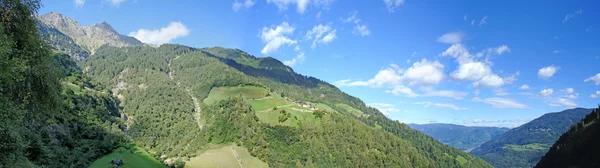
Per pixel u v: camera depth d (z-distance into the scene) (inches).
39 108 1485.0
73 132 4638.3
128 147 5260.8
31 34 1380.4
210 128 7785.4
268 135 6924.2
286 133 7027.6
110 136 5393.7
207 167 5526.6
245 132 7106.3
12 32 1302.9
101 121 6254.9
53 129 3907.5
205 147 6766.7
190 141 7672.2
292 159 6402.6
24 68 1213.1
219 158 6072.8
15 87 1311.5
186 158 5836.6
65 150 3710.6
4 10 1272.1
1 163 1174.3
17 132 1222.9
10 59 1175.0
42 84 1460.4
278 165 6205.7
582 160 6299.2
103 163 4008.4
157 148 7726.4
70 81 7770.7
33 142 2664.9
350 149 7470.5
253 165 6112.2
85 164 3784.5
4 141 1179.9
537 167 7514.8
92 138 5073.8
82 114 5620.1
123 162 4188.0
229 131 7396.7
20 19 1323.8
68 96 5634.8
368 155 7495.1
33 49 1386.6
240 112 7859.3
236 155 6378.0
